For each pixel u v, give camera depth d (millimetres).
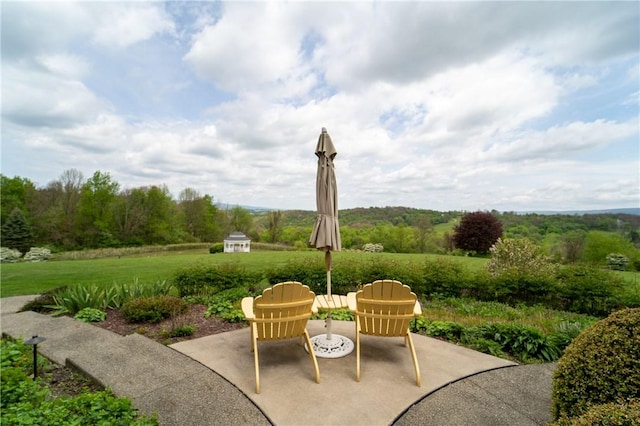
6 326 4848
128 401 2387
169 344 4191
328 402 2672
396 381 3068
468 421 2447
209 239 42375
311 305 3277
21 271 13039
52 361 3566
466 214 26438
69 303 5941
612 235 18391
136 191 36875
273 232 38500
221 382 2980
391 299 3205
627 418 1442
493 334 4207
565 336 3996
